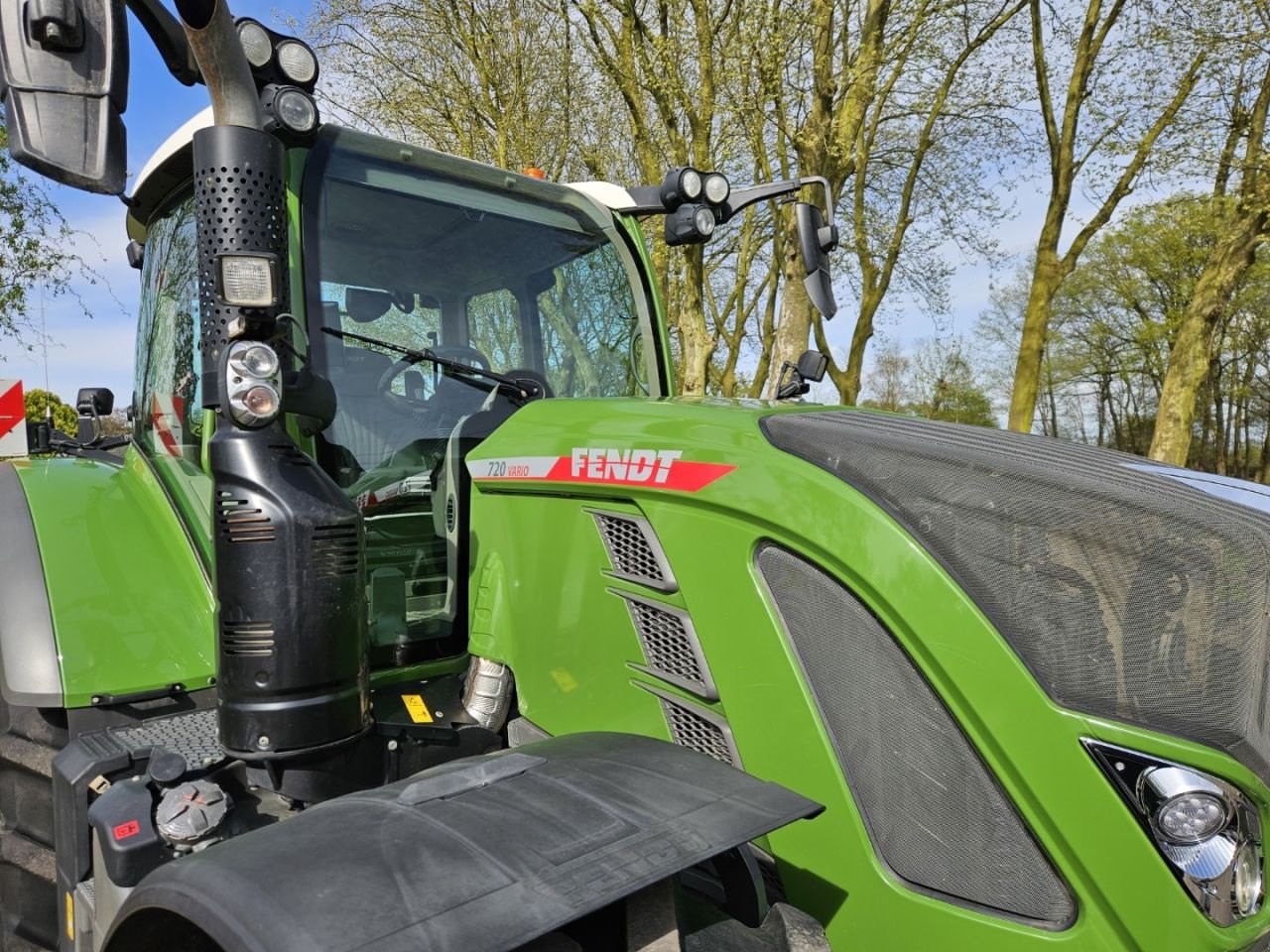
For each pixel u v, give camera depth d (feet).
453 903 3.55
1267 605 4.19
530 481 6.29
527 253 8.86
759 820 4.26
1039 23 39.75
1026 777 4.15
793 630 4.92
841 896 4.75
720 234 48.26
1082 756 4.04
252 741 5.30
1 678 7.14
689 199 9.45
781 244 29.43
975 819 4.34
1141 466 5.07
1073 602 4.20
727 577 5.15
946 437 5.21
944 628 4.35
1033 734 4.14
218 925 3.53
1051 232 39.52
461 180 8.40
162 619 7.22
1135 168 36.81
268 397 5.35
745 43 27.71
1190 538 4.12
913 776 4.52
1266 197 32.01
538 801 4.31
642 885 3.78
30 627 6.83
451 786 4.44
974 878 4.35
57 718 6.81
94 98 4.64
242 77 5.30
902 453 4.81
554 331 9.07
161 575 7.64
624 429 5.91
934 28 35.86
